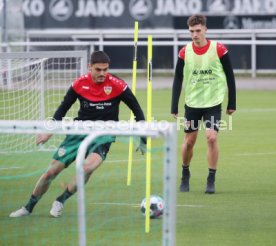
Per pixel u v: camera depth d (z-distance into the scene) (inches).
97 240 770.8
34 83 1482.5
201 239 781.3
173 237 589.6
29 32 2979.8
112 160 1309.1
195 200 989.2
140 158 1334.9
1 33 2674.7
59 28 3174.2
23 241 765.9
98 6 3169.3
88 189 1039.6
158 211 857.5
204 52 1020.5
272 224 852.0
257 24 3061.0
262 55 3014.3
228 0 3083.2
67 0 3174.2
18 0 2827.3
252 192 1045.2
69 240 770.8
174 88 1046.4
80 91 866.1
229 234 803.4
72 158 850.1
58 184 1059.3
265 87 2797.7
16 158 1207.6
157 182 1070.4
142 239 772.0
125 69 3070.9
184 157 1045.2
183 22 3115.2
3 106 1492.4
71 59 1644.9
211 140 1020.5
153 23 3139.8
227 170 1230.9
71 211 897.5
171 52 3058.6
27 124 620.1
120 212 895.1
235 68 3038.9
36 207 917.8
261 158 1357.0
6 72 1473.9
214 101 1025.5
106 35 3090.6
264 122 1895.9
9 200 944.3
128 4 3152.1
